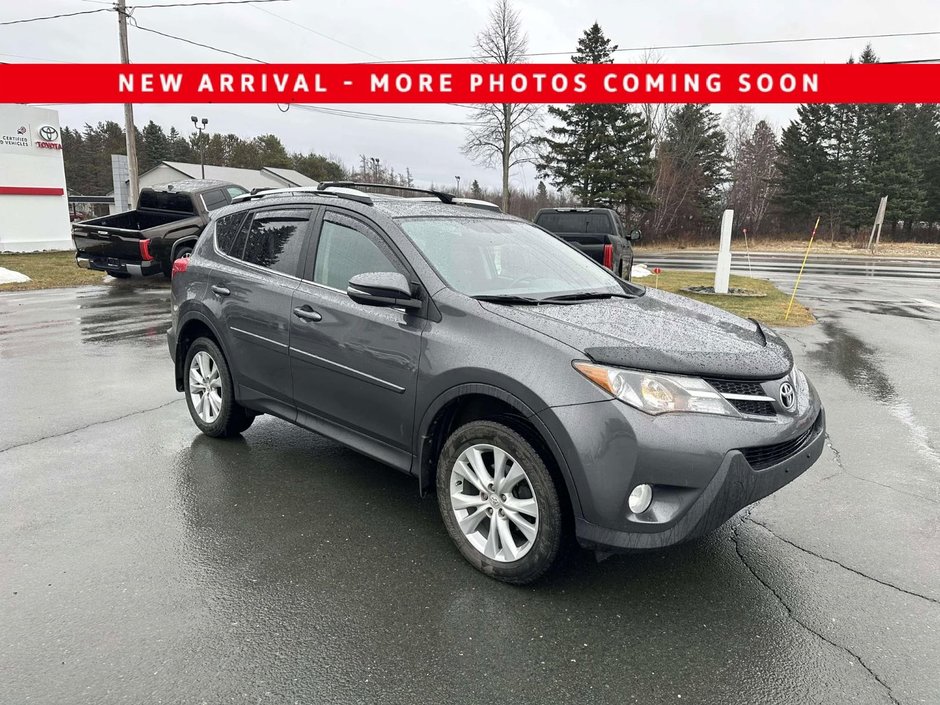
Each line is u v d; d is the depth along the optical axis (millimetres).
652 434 2576
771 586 3002
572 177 44312
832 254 37219
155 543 3307
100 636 2551
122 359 7582
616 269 12672
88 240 13805
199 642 2531
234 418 4684
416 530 3506
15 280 14984
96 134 96375
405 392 3289
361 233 3738
